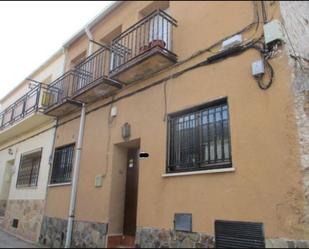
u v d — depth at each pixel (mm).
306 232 3922
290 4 5234
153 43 6312
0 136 13125
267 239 4145
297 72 4645
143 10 8023
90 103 8531
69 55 10766
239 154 4754
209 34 5863
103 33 9234
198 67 5840
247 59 5082
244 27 5305
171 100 6160
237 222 4492
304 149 4199
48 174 9492
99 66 8492
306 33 5344
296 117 4293
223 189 4801
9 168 13219
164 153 5914
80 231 7312
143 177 6152
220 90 5328
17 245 7766
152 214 5727
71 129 9094
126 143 7062
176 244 5152
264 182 4367
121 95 7480
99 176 7352
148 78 6855
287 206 4086
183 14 6613
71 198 7867
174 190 5504
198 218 4988
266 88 4695
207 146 5359
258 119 4672
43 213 9062
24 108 11133
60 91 9805
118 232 6805
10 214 11234
